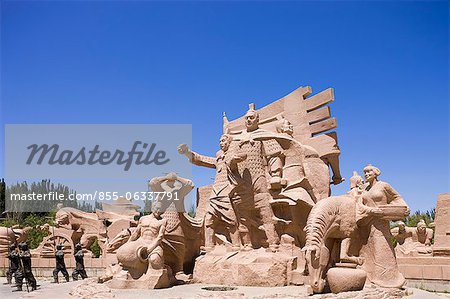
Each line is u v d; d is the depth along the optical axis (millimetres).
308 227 8945
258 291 9320
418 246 18484
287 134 11531
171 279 10570
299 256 10766
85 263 20078
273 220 11109
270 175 11516
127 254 9922
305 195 10852
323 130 11938
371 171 9961
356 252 9500
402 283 9180
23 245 12672
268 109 13172
